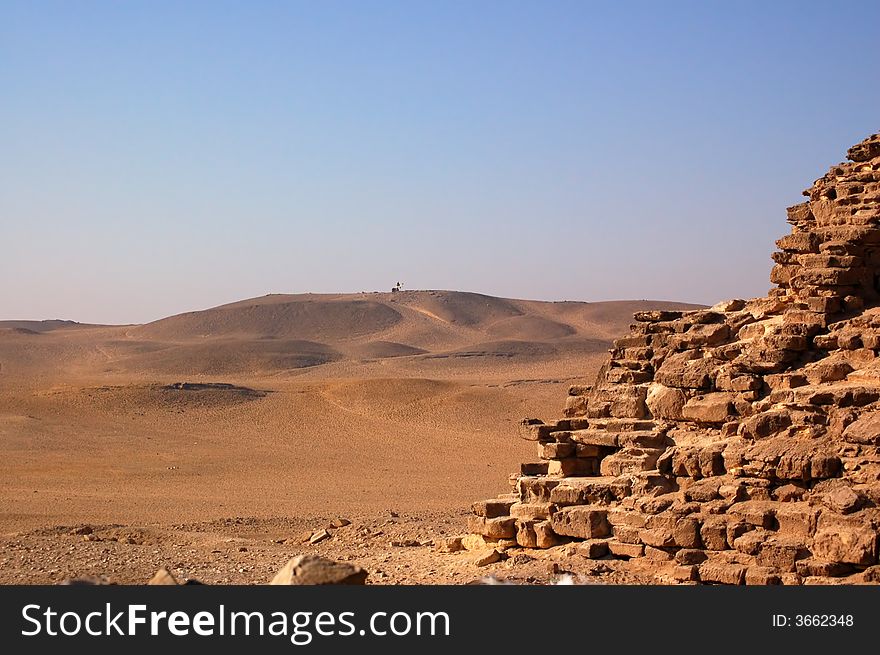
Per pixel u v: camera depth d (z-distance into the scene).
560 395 127.19
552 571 22.89
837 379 23.39
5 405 112.50
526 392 132.38
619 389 27.59
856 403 21.97
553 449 26.84
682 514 22.58
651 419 26.73
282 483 70.56
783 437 22.38
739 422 23.75
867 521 20.05
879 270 25.72
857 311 24.98
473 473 76.25
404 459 86.31
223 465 81.50
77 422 105.38
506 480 70.94
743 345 25.56
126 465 80.12
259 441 98.31
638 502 23.72
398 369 199.12
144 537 34.72
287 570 16.89
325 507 55.31
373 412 113.81
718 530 21.86
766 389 24.31
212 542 33.00
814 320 24.78
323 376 188.75
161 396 118.50
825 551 20.27
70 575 23.98
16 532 37.84
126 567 25.67
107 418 108.38
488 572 23.83
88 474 74.25
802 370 23.98
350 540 35.19
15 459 82.12
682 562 22.12
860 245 25.61
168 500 59.34
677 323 28.02
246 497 61.69
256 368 197.88
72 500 58.41
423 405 116.00
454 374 191.75
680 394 25.73
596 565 23.19
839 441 21.61
